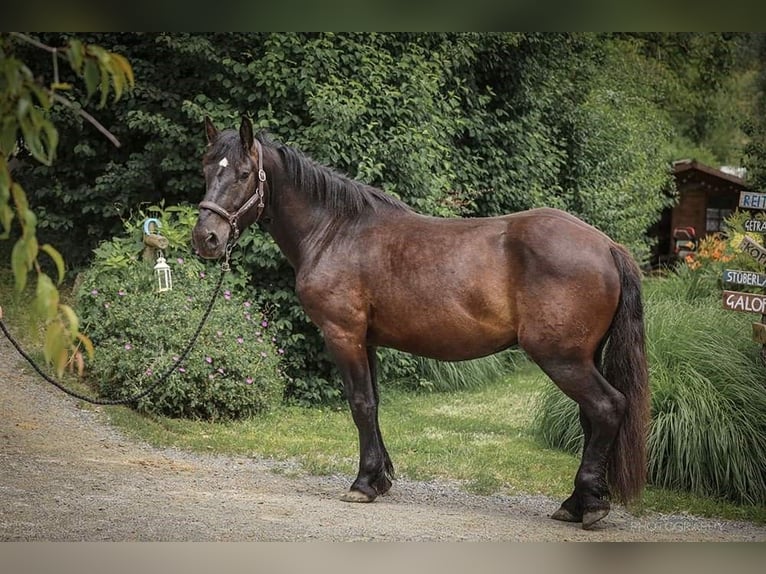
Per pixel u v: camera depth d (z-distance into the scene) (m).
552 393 8.05
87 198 11.46
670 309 8.10
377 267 5.49
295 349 9.69
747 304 6.91
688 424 6.68
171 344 8.31
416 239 5.46
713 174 23.34
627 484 5.12
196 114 9.83
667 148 21.38
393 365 10.09
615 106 16.98
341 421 8.89
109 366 8.35
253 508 5.38
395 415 9.23
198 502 5.46
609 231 15.70
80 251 11.68
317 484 6.36
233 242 5.61
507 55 13.09
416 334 5.42
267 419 8.62
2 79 2.28
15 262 2.26
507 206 13.38
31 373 8.79
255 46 10.23
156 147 10.70
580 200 14.90
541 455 7.58
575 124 15.03
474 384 10.98
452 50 11.62
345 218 5.68
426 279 5.34
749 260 9.73
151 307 8.55
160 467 6.52
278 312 9.68
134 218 11.00
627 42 21.00
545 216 5.25
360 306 5.54
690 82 24.78
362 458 5.78
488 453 7.61
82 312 9.02
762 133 11.19
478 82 13.22
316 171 5.74
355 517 5.27
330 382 9.84
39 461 6.33
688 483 6.69
